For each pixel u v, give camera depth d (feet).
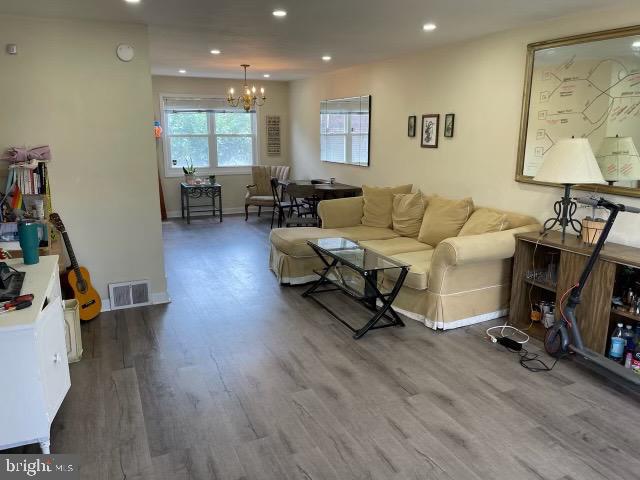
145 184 13.55
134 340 11.59
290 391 9.30
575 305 10.19
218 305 13.97
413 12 11.28
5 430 6.64
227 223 26.50
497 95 13.79
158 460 7.31
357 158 21.70
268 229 24.85
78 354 10.51
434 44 15.39
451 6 10.77
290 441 7.77
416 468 7.14
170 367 10.24
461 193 15.51
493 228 12.70
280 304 14.06
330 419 8.37
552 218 11.75
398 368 10.21
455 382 9.64
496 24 12.49
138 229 13.70
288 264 15.47
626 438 7.88
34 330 6.45
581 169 10.09
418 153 17.46
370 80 20.16
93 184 13.00
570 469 7.14
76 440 7.77
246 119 29.09
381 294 11.96
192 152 28.25
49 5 10.63
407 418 8.41
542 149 12.53
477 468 7.14
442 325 12.08
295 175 29.32
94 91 12.55
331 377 9.83
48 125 12.31
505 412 8.59
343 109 22.58
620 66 10.55
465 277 12.14
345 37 14.34
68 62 12.19
